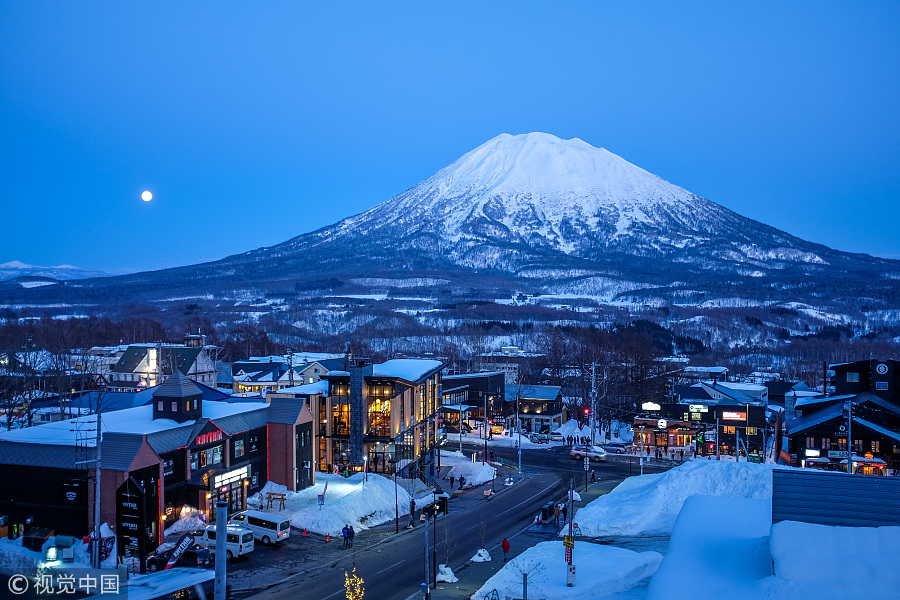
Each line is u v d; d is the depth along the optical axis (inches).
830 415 3700.8
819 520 1724.9
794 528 1632.6
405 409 3474.4
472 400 5541.3
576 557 2124.8
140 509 2069.4
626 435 5255.9
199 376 5920.3
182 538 2108.8
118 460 2133.4
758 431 4589.1
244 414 2728.8
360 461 3302.2
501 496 3221.0
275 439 2844.5
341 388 3378.4
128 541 2075.5
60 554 2058.3
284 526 2354.8
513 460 4205.2
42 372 5999.0
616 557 2123.5
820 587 1396.4
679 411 4867.1
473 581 1998.0
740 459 4247.0
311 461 2965.1
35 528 2162.9
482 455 4367.6
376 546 2357.3
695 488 2783.0
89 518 2134.6
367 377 3341.5
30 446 2209.6
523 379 6919.3
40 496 2182.6
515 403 5748.0
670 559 1720.0
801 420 3941.9
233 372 6353.3
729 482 2780.5
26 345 6633.9
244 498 2696.9
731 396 5032.0
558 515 2807.6
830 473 1804.9
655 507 2691.9
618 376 6382.9
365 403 3334.2
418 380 3521.2
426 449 3745.1
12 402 4468.5
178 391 2486.5
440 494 2177.7
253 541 2279.8
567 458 4303.6
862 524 1695.4
